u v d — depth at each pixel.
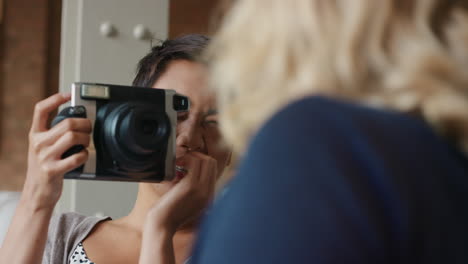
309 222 0.42
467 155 0.49
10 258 1.25
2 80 4.06
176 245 1.42
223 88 0.57
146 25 2.21
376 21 0.50
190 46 1.42
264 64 0.53
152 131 1.17
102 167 1.17
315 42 0.51
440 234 0.44
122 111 1.15
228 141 0.58
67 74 2.13
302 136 0.45
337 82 0.51
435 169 0.46
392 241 0.43
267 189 0.44
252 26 0.55
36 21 4.07
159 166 1.21
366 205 0.43
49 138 1.18
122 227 1.49
